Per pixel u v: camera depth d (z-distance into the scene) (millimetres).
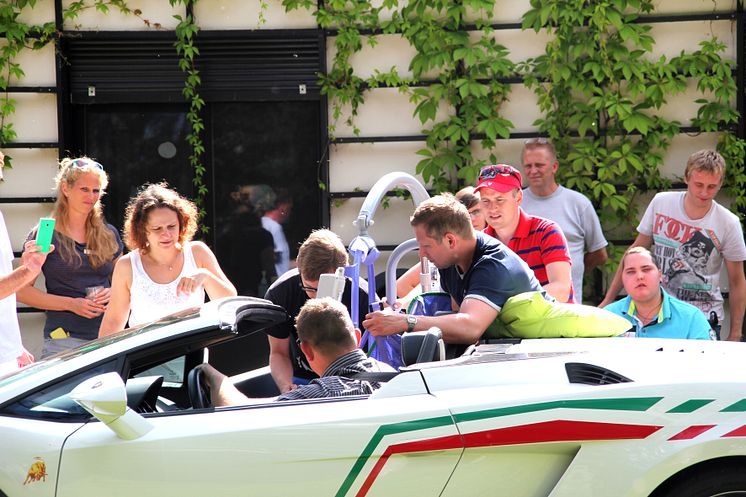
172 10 15492
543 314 7879
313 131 15805
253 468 6340
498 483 6305
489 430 6277
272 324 7910
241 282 15953
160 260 10008
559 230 10109
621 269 12164
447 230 7977
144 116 15906
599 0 14648
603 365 6598
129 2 15461
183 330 6965
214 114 15820
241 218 15906
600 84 15258
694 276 12344
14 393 6809
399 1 15164
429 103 15242
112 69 15656
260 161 15836
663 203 12492
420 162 15344
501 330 8062
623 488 6176
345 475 6328
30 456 6473
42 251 9664
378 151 15578
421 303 8695
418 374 6672
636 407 6254
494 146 15211
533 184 13438
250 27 15477
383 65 15391
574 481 6219
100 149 15953
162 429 6484
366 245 8359
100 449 6430
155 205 9828
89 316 11375
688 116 15227
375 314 7688
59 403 6766
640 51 14891
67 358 7219
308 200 15859
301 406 6590
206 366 7789
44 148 15656
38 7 15430
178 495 6336
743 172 15195
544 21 14711
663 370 6516
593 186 14984
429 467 6309
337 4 15102
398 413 6367
